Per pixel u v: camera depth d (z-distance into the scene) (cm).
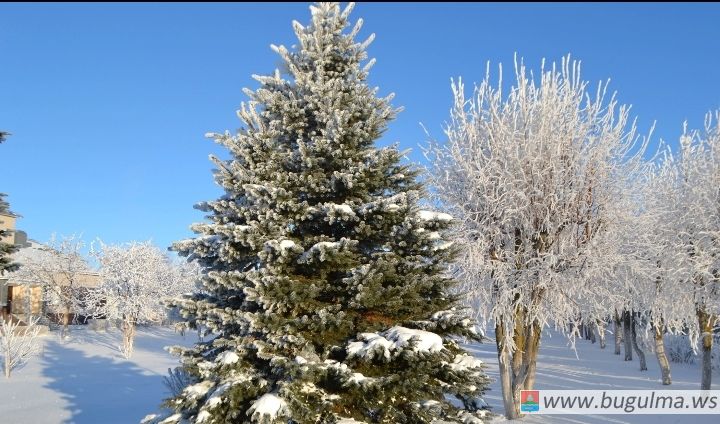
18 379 1988
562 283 1218
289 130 796
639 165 1363
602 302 1309
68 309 3631
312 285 672
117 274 3152
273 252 686
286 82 844
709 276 1577
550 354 2916
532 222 1230
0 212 1269
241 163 773
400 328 662
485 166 1261
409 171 804
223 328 714
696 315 1711
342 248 684
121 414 1381
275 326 657
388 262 684
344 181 736
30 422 1273
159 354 3003
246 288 642
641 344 2645
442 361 668
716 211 1623
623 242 1358
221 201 756
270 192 698
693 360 2525
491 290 1257
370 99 813
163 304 741
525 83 1362
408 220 697
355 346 646
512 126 1341
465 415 726
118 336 3844
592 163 1289
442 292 743
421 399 673
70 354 2814
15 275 3575
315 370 629
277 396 608
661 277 1694
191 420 648
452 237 1230
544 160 1270
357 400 669
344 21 860
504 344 1241
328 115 765
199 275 748
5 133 1137
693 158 1794
